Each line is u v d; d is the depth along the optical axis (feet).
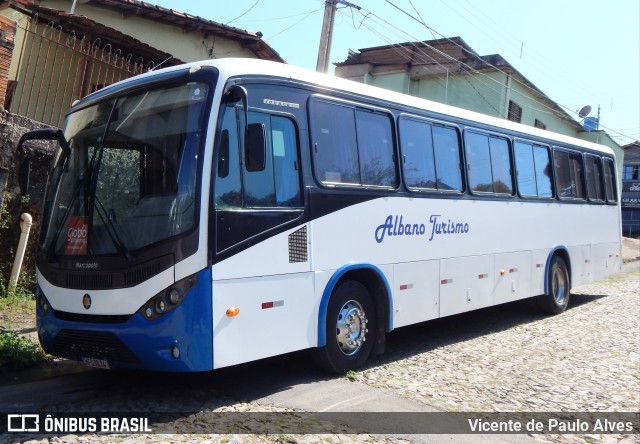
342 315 22.75
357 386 21.27
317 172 21.81
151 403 19.02
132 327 17.52
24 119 31.53
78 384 21.06
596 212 43.34
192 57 54.95
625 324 34.50
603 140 108.88
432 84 82.74
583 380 22.53
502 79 78.13
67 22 39.37
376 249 24.00
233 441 15.83
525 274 34.63
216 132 18.37
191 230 17.49
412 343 29.01
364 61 86.02
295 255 20.52
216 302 17.75
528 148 35.96
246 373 22.82
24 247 30.63
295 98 21.47
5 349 22.30
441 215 27.91
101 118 20.66
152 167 18.63
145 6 48.67
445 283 27.96
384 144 25.27
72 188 20.52
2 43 30.42
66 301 19.25
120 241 18.22
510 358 25.90
